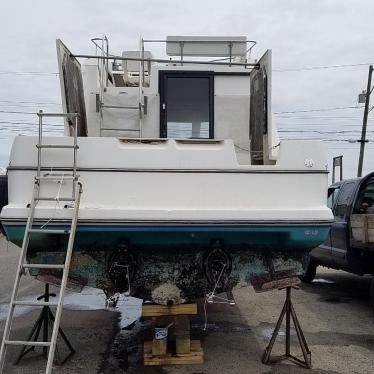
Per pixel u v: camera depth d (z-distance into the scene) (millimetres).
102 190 5141
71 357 5926
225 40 7805
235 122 6773
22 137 5152
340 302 9016
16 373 5383
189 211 5129
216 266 5426
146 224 5094
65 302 8852
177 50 7816
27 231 4902
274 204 5281
